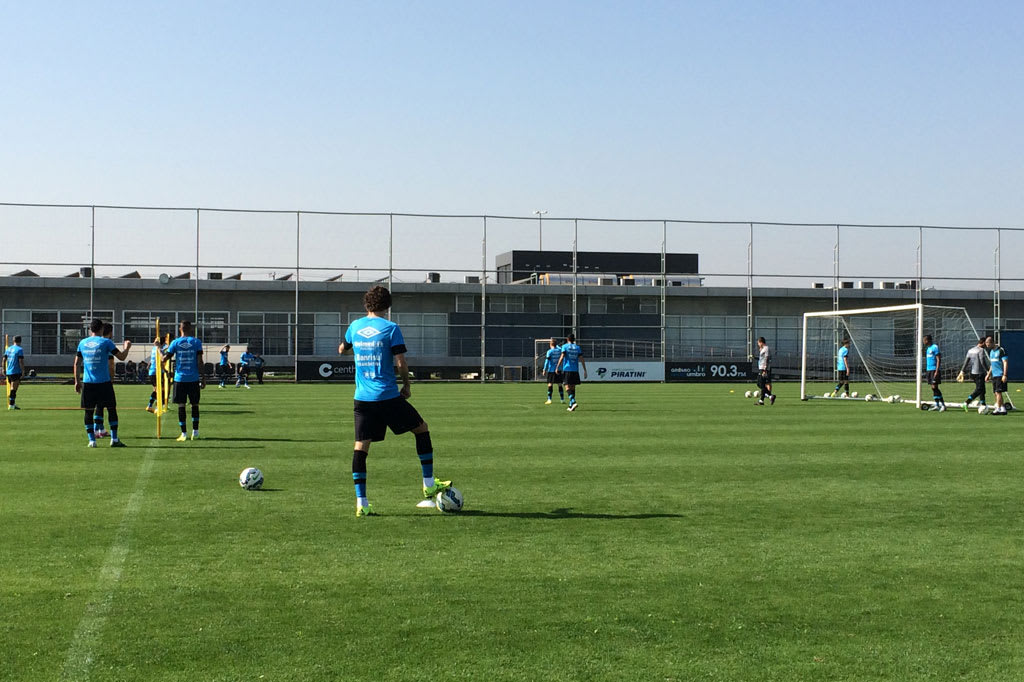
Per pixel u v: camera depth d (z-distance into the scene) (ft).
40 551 23.20
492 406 84.17
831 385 145.69
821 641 16.69
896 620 17.95
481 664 15.37
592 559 22.67
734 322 173.58
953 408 83.25
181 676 14.74
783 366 172.65
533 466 40.22
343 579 20.62
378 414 28.43
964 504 30.96
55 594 19.27
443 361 163.73
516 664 15.37
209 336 159.43
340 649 16.02
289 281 160.56
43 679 14.61
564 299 170.71
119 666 15.16
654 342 170.50
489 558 22.68
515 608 18.49
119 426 59.62
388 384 28.43
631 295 171.63
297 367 144.56
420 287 163.73
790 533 25.98
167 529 25.96
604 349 169.17
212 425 60.49
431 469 29.78
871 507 30.30
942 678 14.93
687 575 21.20
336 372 145.48
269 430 56.65
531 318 167.84
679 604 18.88
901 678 14.92
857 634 17.10
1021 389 132.46
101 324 47.65
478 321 166.30
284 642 16.38
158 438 50.88
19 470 37.99
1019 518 28.50
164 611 18.15
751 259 162.61
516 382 152.56
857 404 90.07
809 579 20.94
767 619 17.94
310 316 162.40
